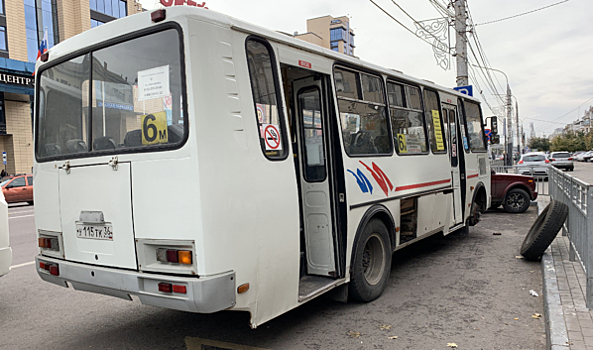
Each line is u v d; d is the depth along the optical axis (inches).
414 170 245.0
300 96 188.9
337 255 179.9
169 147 125.0
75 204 149.5
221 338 164.9
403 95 245.8
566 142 3395.7
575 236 224.1
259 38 146.3
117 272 135.1
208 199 121.0
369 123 208.4
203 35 126.8
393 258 289.6
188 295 119.5
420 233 251.3
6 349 159.0
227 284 123.3
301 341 160.2
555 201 265.4
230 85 131.5
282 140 151.2
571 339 139.9
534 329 167.5
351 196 184.5
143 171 130.0
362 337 162.9
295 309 195.0
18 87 956.6
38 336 170.7
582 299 177.5
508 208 479.5
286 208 147.3
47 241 161.3
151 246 130.2
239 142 131.6
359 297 192.9
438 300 203.0
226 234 124.5
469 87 570.6
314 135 185.2
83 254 147.9
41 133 166.1
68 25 1189.1
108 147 142.1
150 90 131.7
